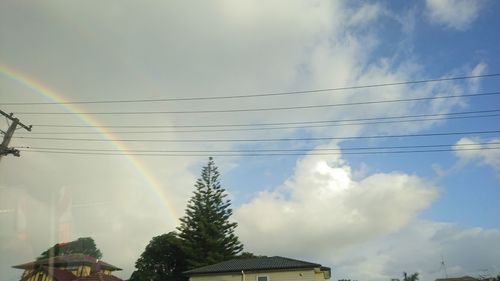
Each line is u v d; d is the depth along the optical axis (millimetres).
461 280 63094
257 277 30500
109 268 35156
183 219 54719
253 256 53719
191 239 53312
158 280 54312
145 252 57406
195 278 32219
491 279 61125
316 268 30000
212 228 52719
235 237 53688
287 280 29734
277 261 32438
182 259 54750
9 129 19469
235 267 32219
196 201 55781
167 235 57500
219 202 56188
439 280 64375
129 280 55875
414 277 64312
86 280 28672
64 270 26438
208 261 49719
